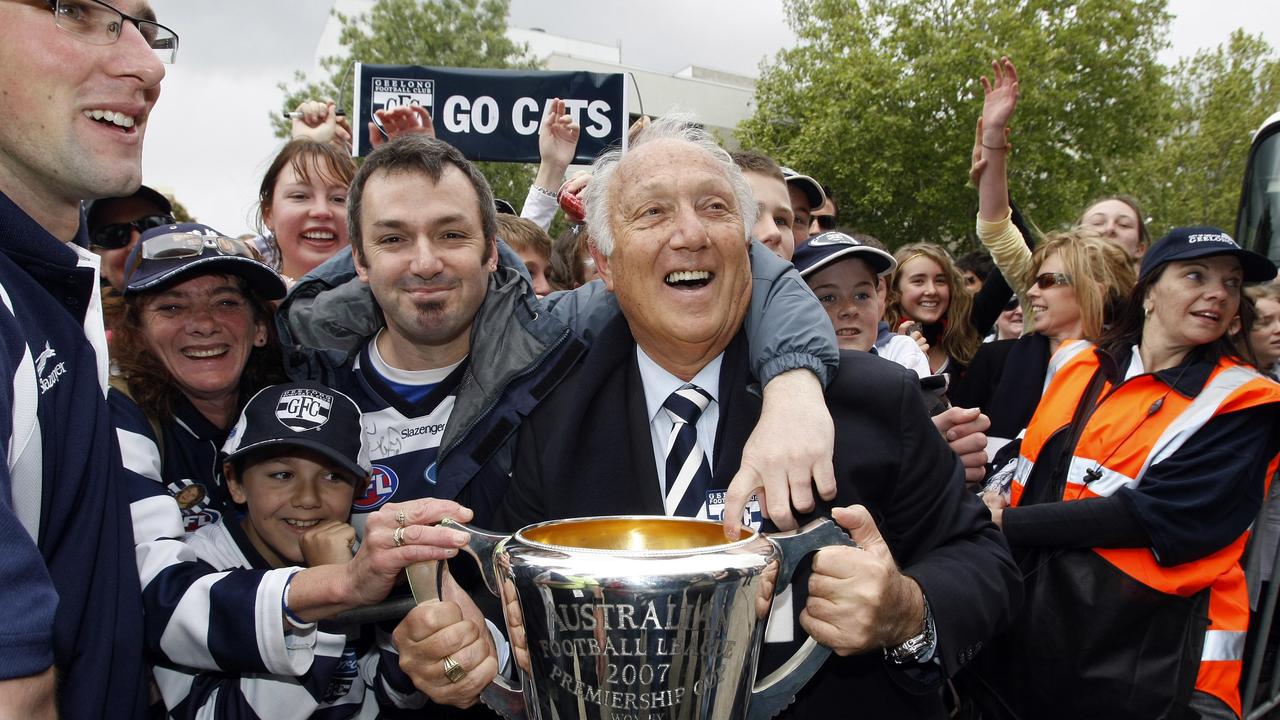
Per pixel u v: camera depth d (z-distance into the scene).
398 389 1.91
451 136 3.80
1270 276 2.31
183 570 1.43
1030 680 2.23
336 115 3.54
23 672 0.82
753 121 20.31
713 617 1.06
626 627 1.04
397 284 1.73
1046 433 2.56
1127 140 18.83
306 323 1.94
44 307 1.21
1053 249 3.12
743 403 1.56
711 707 1.10
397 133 3.23
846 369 1.58
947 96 17.67
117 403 1.60
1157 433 2.27
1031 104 17.33
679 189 1.47
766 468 1.26
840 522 1.21
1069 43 18.16
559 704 1.11
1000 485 2.70
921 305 3.94
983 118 3.68
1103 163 19.59
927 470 1.52
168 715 1.57
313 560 1.52
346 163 2.93
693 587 1.03
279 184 2.89
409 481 1.84
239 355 1.77
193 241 1.71
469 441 1.75
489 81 3.78
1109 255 3.01
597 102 3.81
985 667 2.32
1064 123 18.42
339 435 1.67
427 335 1.76
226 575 1.38
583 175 3.10
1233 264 2.35
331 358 1.93
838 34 19.11
